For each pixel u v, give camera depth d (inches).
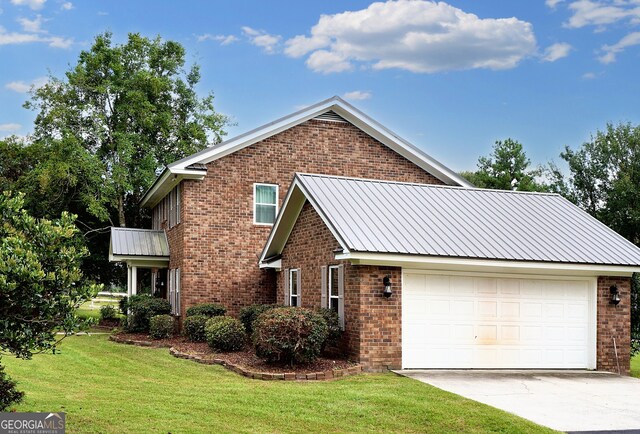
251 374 580.4
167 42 1520.7
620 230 1550.2
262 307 800.9
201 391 507.2
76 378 579.5
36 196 1357.0
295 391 508.4
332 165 1024.2
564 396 526.3
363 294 609.6
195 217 966.4
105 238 1455.5
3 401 385.4
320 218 714.8
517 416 446.0
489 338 649.6
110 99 1451.8
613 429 426.9
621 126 1680.6
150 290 1536.7
